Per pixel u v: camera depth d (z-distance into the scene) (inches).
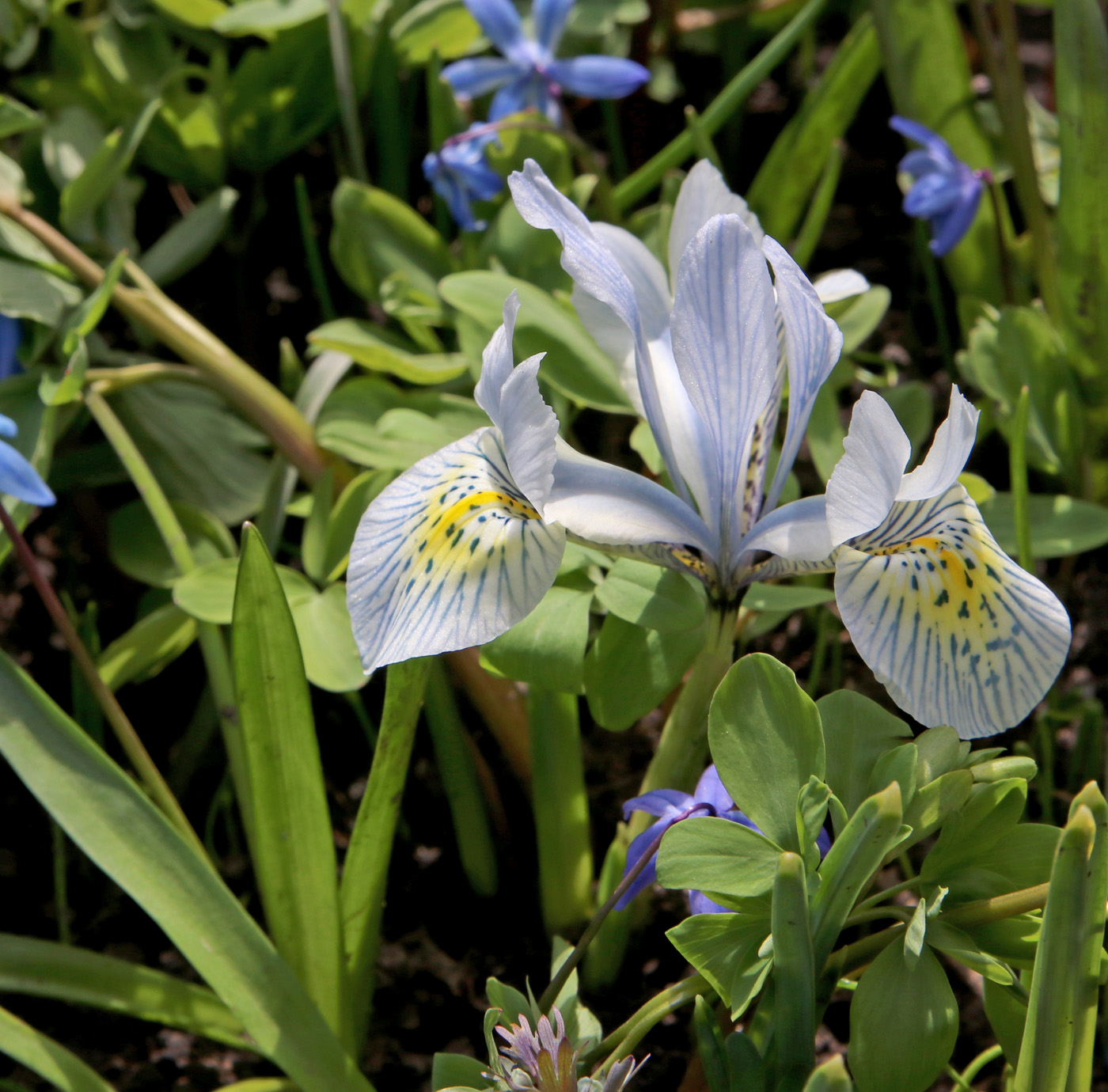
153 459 15.2
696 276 11.5
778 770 11.3
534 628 12.4
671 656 12.5
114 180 15.1
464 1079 11.6
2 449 12.3
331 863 12.4
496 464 12.0
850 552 11.5
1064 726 14.9
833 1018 13.6
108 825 12.1
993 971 11.1
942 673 11.3
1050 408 14.7
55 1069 12.1
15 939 12.5
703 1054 11.5
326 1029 12.2
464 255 15.4
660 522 11.9
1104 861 10.8
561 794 13.4
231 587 13.4
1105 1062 12.9
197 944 12.1
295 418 14.6
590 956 13.5
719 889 11.2
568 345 13.9
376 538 12.0
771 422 12.1
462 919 14.1
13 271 14.3
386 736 12.2
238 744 13.5
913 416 14.1
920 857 14.2
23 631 15.5
